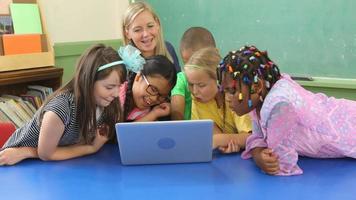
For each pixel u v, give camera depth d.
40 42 2.43
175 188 1.09
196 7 2.82
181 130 1.21
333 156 1.29
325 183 1.10
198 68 1.44
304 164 1.25
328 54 2.44
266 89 1.17
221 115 1.56
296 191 1.05
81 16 2.87
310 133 1.24
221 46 2.79
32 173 1.23
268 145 1.20
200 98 1.50
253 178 1.14
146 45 2.01
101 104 1.34
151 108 1.62
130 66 1.35
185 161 1.28
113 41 3.13
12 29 2.29
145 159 1.27
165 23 2.96
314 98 1.31
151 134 1.21
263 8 2.58
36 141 1.39
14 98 2.33
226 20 2.73
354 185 1.08
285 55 2.58
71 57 2.81
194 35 2.17
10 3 2.29
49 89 2.44
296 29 2.50
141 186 1.11
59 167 1.28
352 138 1.27
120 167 1.27
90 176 1.19
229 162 1.29
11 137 1.45
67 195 1.06
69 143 1.42
